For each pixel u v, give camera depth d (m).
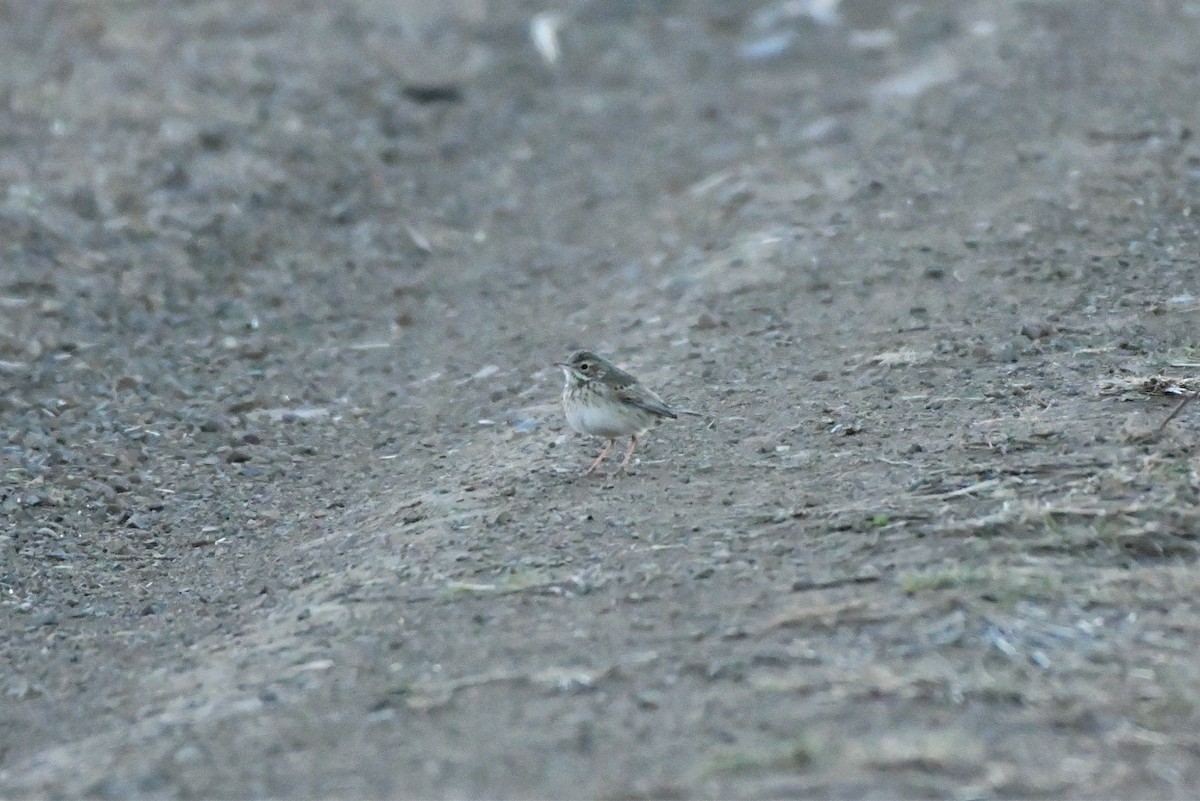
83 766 8.52
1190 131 19.14
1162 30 24.55
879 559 9.80
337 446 14.20
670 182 21.53
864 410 12.46
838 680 8.51
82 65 24.64
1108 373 12.52
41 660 10.27
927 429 11.84
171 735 8.70
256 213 19.98
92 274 18.05
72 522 12.62
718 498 11.09
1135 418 11.43
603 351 15.45
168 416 14.84
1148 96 20.94
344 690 8.94
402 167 22.25
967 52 24.95
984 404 12.20
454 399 14.98
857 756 7.81
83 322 16.86
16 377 15.41
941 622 9.02
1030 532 9.95
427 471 13.12
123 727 9.01
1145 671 8.52
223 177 20.81
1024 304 14.41
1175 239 15.79
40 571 11.73
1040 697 8.30
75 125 22.38
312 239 19.64
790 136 22.53
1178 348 12.92
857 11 28.83
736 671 8.65
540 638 9.27
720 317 15.58
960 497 10.52
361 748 8.27
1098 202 17.05
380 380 15.77
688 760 7.86
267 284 18.31
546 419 13.82
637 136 23.73
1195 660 8.60
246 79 24.53
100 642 10.48
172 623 10.68
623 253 18.94
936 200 17.97
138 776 8.20
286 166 21.48
